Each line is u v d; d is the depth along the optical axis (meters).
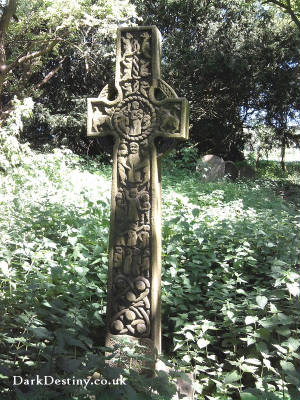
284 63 21.16
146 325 3.59
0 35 14.41
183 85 21.03
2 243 4.49
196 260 4.63
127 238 3.68
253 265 4.60
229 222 5.71
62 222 5.34
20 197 6.47
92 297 4.34
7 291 3.77
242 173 18.28
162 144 3.72
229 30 20.94
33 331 2.71
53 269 3.76
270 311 3.52
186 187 10.57
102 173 12.54
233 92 21.50
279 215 6.64
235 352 3.71
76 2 14.44
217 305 4.23
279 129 22.66
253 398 2.71
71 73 20.61
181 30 21.34
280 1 17.28
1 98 18.97
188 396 3.19
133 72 3.73
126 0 14.97
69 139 19.86
